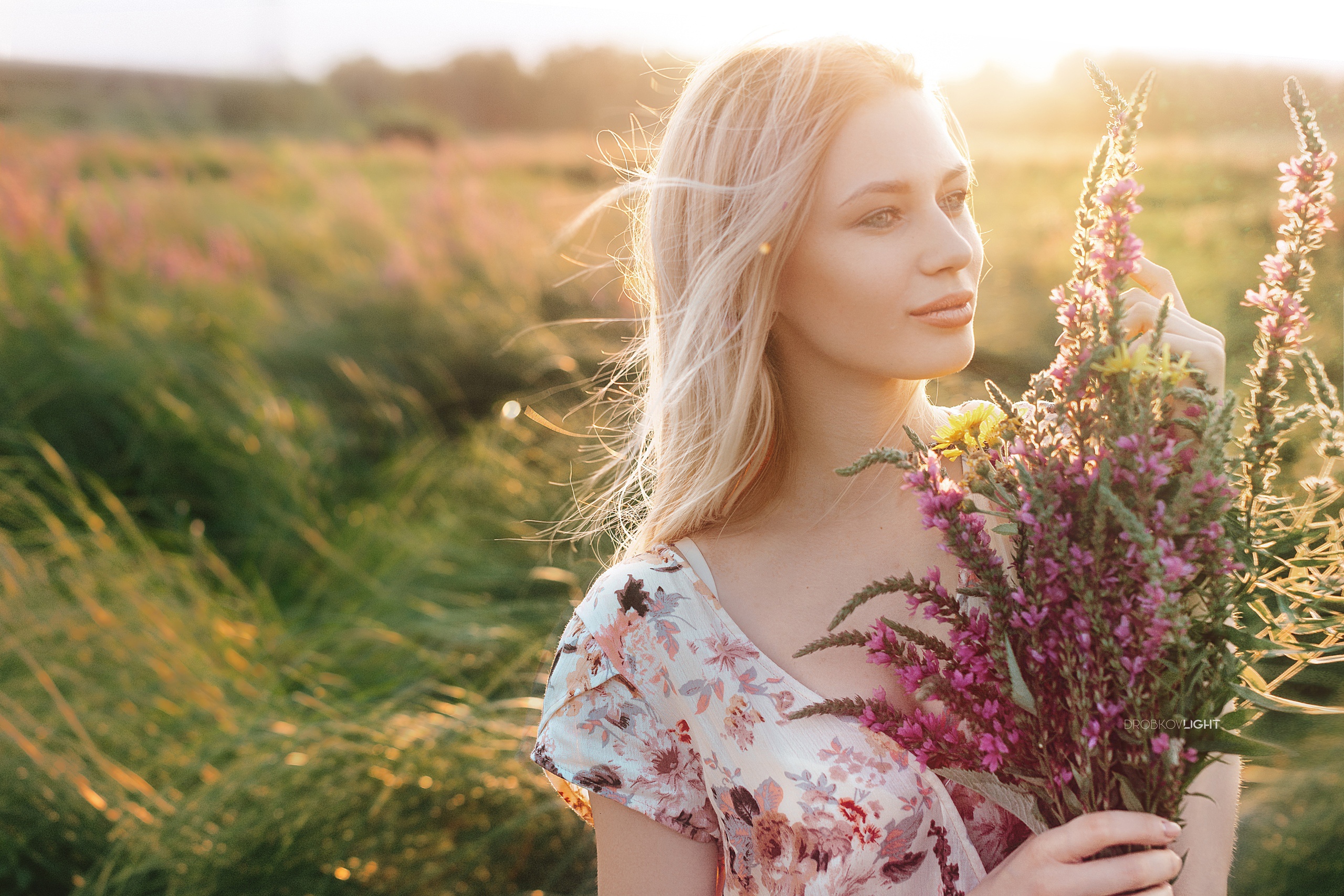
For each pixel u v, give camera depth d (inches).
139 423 184.1
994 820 37.0
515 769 102.6
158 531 165.2
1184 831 34.9
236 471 174.6
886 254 35.6
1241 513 30.4
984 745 29.9
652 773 39.8
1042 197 189.3
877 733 36.7
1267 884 84.9
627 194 47.9
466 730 107.6
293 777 103.7
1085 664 28.3
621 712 40.4
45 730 113.2
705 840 40.4
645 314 47.6
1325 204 30.1
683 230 41.3
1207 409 27.7
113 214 258.7
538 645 124.3
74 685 123.2
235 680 126.6
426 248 232.4
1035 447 30.7
